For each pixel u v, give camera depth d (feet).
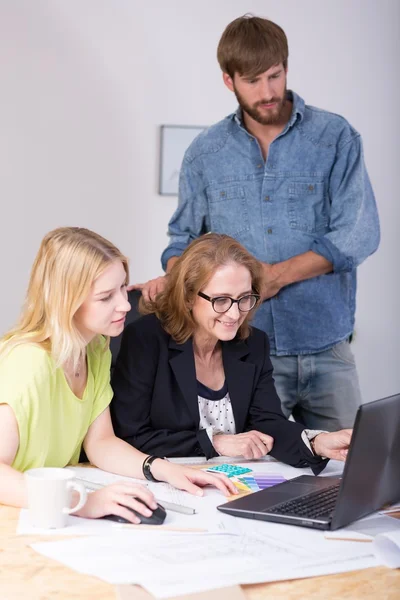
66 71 13.29
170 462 5.65
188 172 8.87
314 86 13.94
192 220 9.00
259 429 6.56
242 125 8.54
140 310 6.82
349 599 3.63
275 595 3.65
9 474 4.83
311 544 4.24
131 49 13.46
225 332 6.20
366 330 14.44
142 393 6.36
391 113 14.15
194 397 6.37
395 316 14.48
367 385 14.49
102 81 13.41
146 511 4.51
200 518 4.65
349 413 8.61
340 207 8.33
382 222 14.30
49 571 3.80
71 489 4.43
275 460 6.27
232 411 6.61
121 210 13.61
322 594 3.67
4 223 13.26
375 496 4.63
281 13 13.75
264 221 8.48
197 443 6.21
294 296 8.39
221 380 6.67
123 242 13.65
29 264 13.38
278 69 8.00
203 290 6.14
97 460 5.84
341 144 8.36
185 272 6.20
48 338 5.45
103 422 6.03
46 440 5.44
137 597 3.53
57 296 5.30
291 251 8.44
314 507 4.71
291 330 8.45
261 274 6.44
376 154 14.19
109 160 13.51
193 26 13.56
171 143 13.62
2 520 4.50
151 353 6.41
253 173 8.51
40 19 13.17
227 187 8.61
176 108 13.64
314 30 13.85
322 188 8.40
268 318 8.47
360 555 4.11
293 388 8.60
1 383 5.24
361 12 13.93
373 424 4.37
